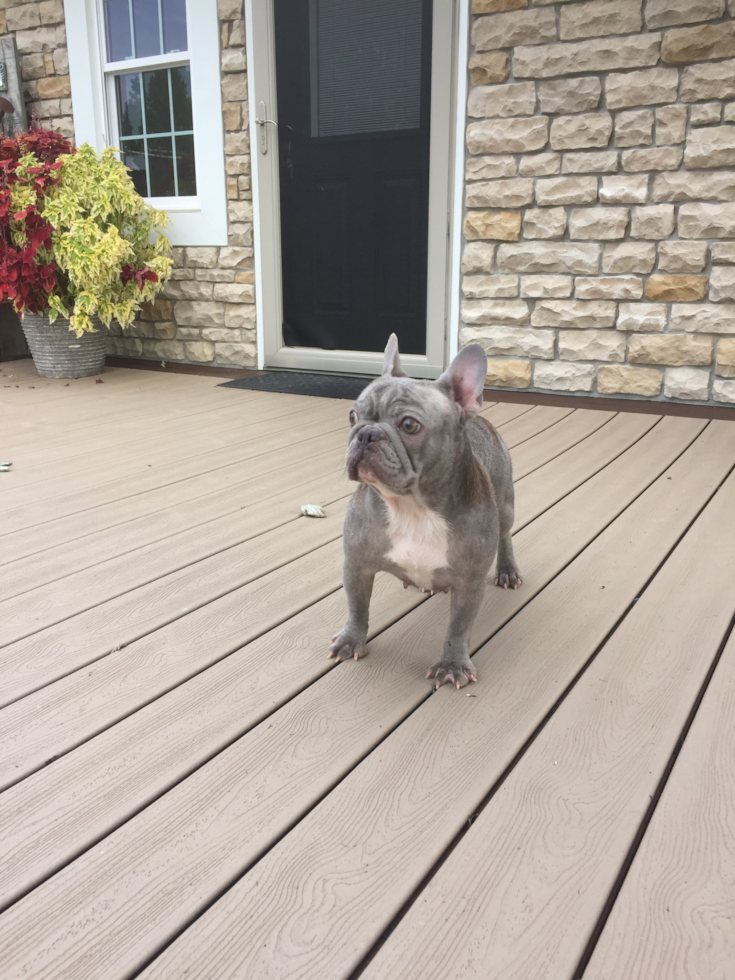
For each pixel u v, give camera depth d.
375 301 3.29
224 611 1.34
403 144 3.05
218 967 0.67
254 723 1.03
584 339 2.88
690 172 2.61
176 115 3.51
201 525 1.74
